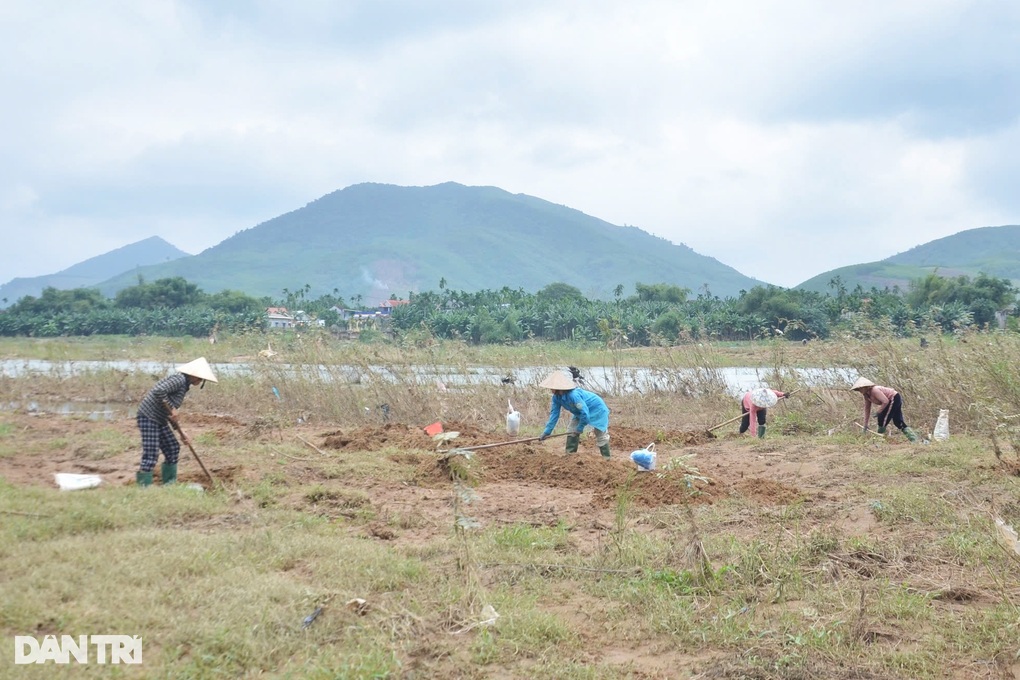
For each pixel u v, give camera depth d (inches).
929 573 252.2
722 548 277.1
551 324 2409.0
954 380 553.0
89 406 764.6
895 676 185.2
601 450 457.4
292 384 685.9
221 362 876.0
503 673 188.2
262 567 244.1
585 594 241.9
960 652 197.2
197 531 284.7
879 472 400.5
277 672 182.2
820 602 227.1
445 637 205.8
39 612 195.5
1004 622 210.2
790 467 434.3
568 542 289.9
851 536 291.0
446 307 3068.4
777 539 276.1
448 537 293.0
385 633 203.3
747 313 2546.8
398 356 711.1
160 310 3107.8
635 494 358.6
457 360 712.4
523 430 597.3
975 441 469.7
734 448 506.6
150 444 360.5
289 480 383.2
